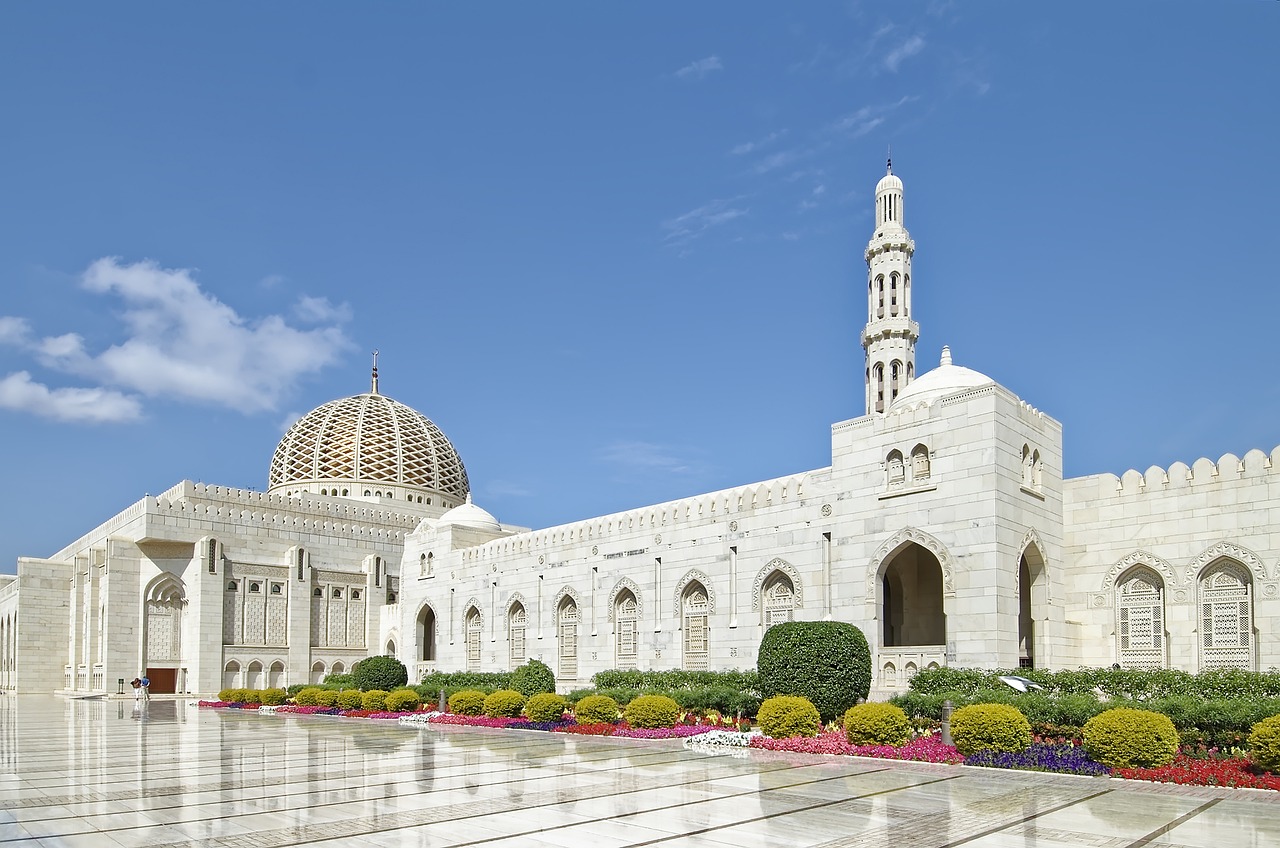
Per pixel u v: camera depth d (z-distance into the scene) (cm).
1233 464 3472
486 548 6322
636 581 5150
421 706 5041
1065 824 1691
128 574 6888
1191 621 3522
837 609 4062
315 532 7688
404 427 9188
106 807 1880
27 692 7325
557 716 3875
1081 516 3909
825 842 1536
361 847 1500
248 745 3181
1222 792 2055
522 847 1500
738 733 3156
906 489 3844
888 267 5678
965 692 3175
